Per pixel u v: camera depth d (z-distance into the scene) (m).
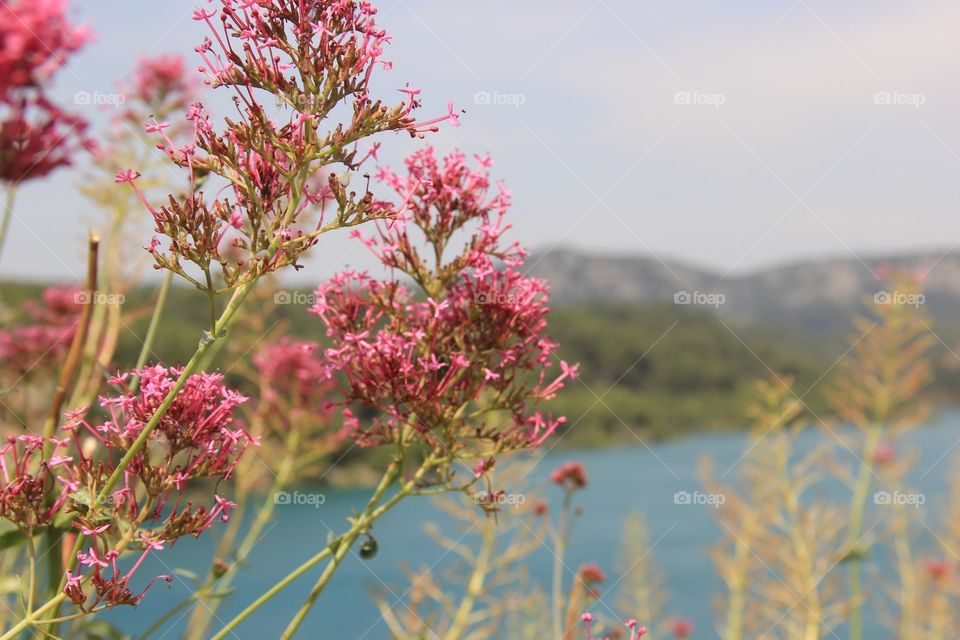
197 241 1.89
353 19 2.09
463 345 2.54
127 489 1.90
